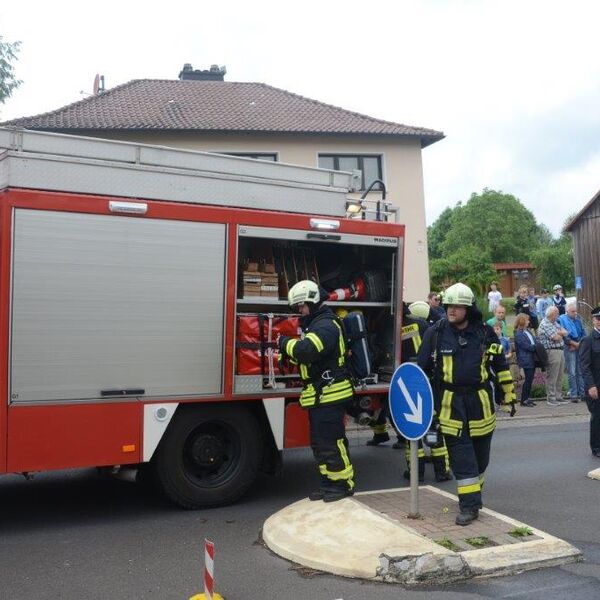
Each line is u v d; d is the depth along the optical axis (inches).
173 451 246.8
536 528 228.1
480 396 220.8
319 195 279.1
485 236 2938.0
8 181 222.1
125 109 768.9
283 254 286.5
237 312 263.1
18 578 188.5
